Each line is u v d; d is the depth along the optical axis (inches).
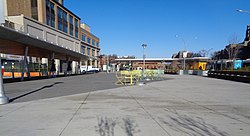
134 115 259.4
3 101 335.6
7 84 745.0
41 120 233.9
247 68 1078.4
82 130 198.2
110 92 498.6
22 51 1293.1
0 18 338.6
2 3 341.7
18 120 233.9
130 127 208.7
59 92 498.6
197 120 237.5
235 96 443.2
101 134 187.2
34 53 1406.3
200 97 421.1
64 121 229.6
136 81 896.3
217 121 233.8
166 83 809.5
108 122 226.5
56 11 2281.0
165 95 447.5
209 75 1521.9
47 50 1279.5
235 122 230.1
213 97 423.2
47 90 543.5
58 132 192.4
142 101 365.4
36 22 1822.1
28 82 848.9
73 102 352.5
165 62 3693.4
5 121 229.9
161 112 277.6
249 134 189.3
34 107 308.0
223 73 1251.8
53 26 2209.6
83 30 3201.3
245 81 945.5
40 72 1496.1
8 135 184.5
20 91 520.7
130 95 444.8
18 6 1977.1
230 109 301.9
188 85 723.4
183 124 220.7
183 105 330.6
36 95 443.8
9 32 784.3
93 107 308.7
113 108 301.9
